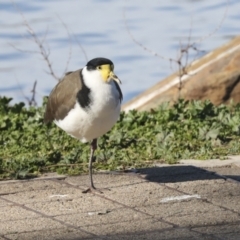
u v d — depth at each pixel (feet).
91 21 107.34
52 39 100.53
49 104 40.98
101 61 38.22
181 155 43.93
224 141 46.96
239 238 32.81
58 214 35.63
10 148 45.65
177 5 115.85
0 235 33.32
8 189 38.78
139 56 97.76
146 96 63.87
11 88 89.20
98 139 46.24
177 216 35.19
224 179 39.86
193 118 50.37
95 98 37.96
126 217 35.17
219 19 107.76
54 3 114.52
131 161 43.16
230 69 61.11
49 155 43.29
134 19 109.70
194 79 61.57
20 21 105.19
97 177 40.57
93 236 33.17
